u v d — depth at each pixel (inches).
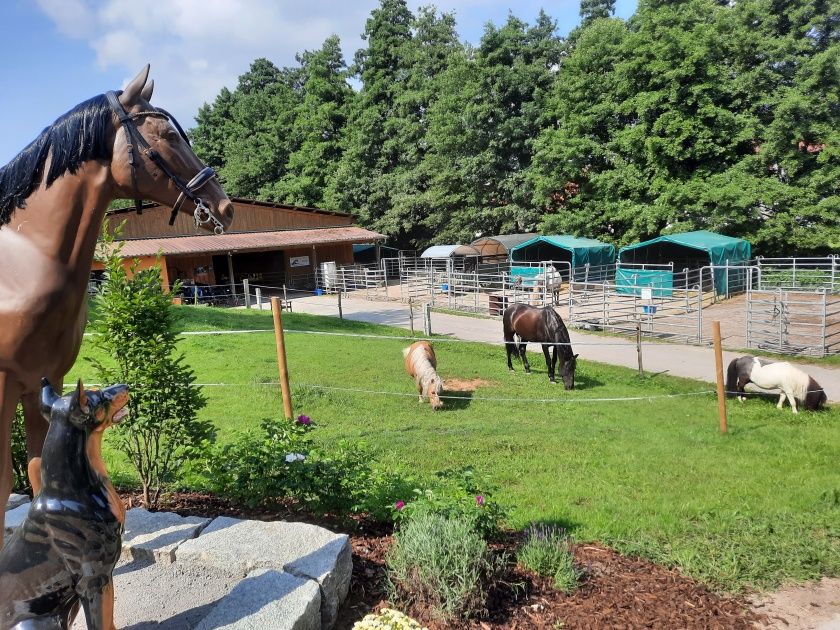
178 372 174.6
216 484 169.9
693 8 1115.9
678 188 1086.4
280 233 1381.6
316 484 164.6
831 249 1063.6
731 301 950.4
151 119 116.6
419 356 425.1
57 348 110.8
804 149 1078.4
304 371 506.3
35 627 82.8
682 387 481.7
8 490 104.5
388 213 1546.5
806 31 1101.1
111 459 266.4
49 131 110.1
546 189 1248.2
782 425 362.0
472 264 1416.1
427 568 127.8
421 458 280.7
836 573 161.5
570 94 1223.5
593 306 928.3
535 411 401.7
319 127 1734.7
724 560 163.5
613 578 151.9
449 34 1685.5
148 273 172.7
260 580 118.3
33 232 108.5
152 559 134.2
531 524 181.6
